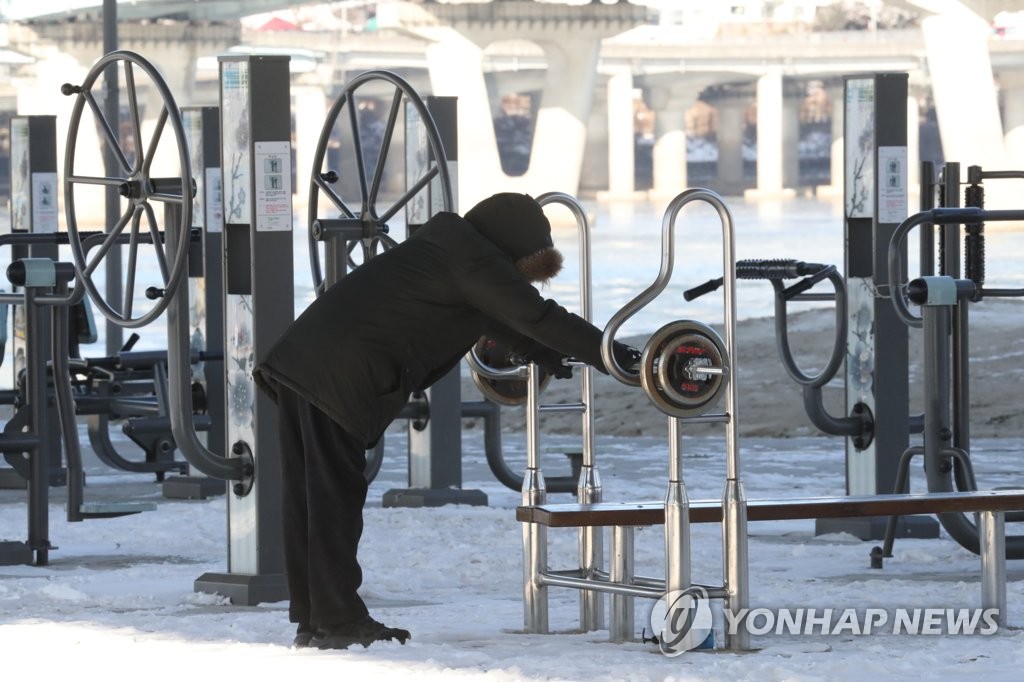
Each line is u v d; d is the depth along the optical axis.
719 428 41.12
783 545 22.19
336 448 13.45
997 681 11.59
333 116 19.30
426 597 17.72
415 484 27.25
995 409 41.47
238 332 17.98
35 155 31.91
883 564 20.08
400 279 13.32
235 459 17.78
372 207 19.20
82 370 30.06
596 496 14.93
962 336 19.52
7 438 20.77
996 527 14.69
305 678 11.80
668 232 12.98
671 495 13.30
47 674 12.33
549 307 13.12
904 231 19.61
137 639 14.23
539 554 14.68
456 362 13.83
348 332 13.27
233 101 18.16
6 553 20.94
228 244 18.20
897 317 23.12
